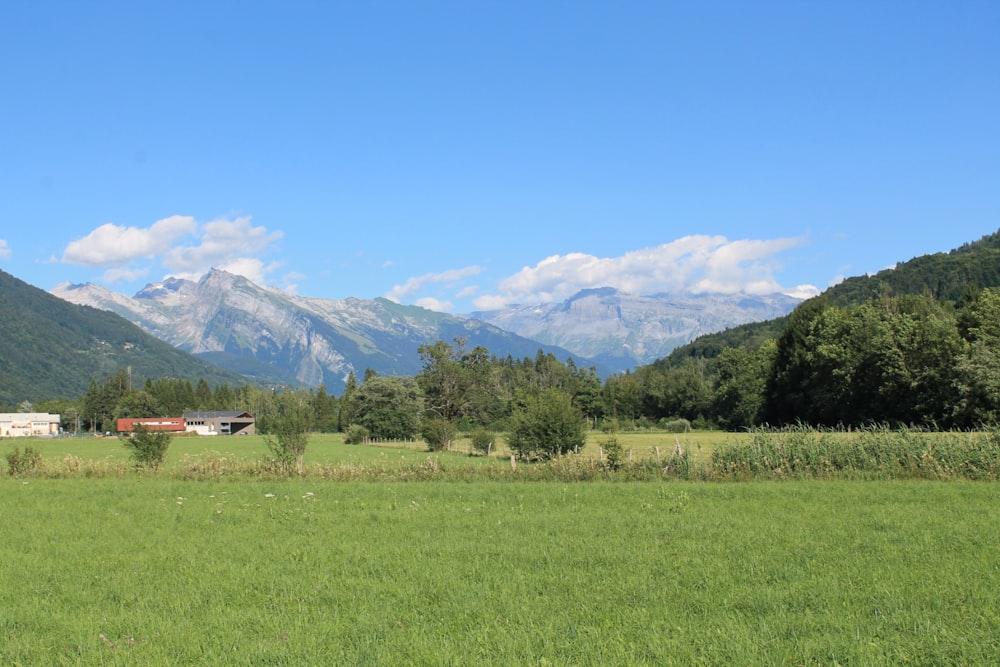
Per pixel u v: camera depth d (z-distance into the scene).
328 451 78.81
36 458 39.31
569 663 10.29
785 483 29.64
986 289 79.50
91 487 32.03
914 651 10.40
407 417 106.81
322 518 22.58
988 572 14.52
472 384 140.88
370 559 16.77
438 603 13.37
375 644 11.19
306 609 13.09
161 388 199.25
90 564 16.62
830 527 19.66
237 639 11.53
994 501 24.00
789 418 99.12
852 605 12.66
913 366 75.44
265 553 17.66
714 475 31.75
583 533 19.61
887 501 24.38
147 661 10.69
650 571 15.33
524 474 33.84
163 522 22.22
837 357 83.00
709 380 152.25
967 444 31.59
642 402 154.25
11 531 20.73
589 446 70.12
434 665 10.28
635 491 28.17
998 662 9.99
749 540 18.16
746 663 10.16
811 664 10.11
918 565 15.27
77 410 193.00
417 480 34.12
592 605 12.99
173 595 14.04
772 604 12.81
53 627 12.30
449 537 19.27
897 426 76.56
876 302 93.44
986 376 63.22
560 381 182.12
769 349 113.69
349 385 183.50
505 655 10.63
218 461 38.28
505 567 15.91
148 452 39.34
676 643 10.94
